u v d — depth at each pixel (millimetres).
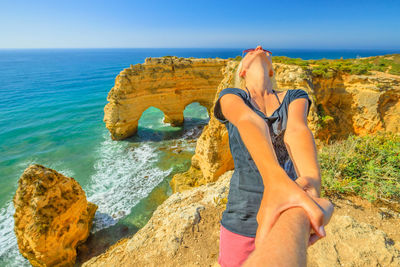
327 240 5133
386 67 24062
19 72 144875
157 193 22984
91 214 17734
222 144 20828
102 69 166500
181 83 39594
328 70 22281
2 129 41531
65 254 14320
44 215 13016
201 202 8133
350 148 7828
